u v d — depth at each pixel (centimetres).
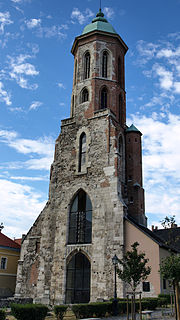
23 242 3894
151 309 2630
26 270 3728
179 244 4869
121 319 2145
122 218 3262
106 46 4359
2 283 4403
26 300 3372
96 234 3350
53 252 3575
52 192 3891
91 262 3266
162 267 1980
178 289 1873
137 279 2069
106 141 3725
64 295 3309
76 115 4106
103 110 3900
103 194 3484
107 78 4219
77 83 4281
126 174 4112
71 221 3625
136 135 4284
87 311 2248
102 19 4747
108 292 3064
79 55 4422
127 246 3180
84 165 3812
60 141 4106
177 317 1816
